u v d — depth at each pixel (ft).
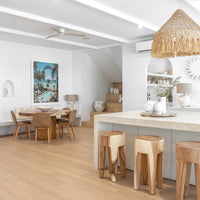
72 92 27.66
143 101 20.94
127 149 11.85
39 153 15.03
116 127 12.17
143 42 19.93
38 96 24.06
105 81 30.07
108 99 29.86
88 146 17.03
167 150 10.37
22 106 22.82
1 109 21.30
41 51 24.36
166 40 8.93
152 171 8.78
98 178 10.57
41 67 24.34
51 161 13.25
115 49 25.80
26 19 15.05
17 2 12.68
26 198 8.55
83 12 14.28
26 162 13.06
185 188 8.64
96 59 27.32
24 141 18.85
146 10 14.28
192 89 18.15
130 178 10.62
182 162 7.91
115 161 10.11
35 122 17.60
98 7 13.15
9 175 10.98
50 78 25.22
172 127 8.85
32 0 12.43
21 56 22.67
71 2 12.68
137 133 11.39
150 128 10.89
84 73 27.07
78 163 12.85
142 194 8.91
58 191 9.17
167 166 10.43
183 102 17.08
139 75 21.17
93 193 8.98
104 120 11.15
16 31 18.11
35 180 10.33
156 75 22.24
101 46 24.50
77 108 27.14
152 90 24.44
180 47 8.68
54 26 16.67
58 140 19.24
